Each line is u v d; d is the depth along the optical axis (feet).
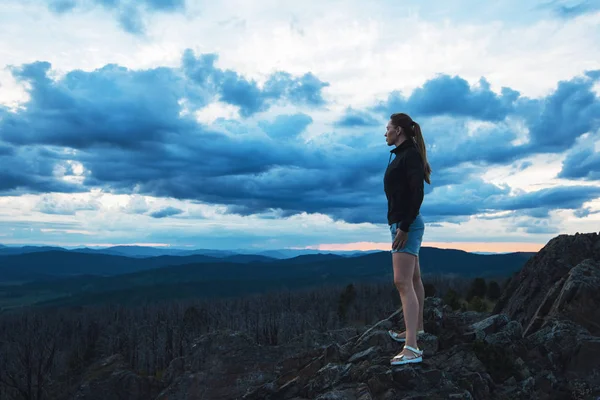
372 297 442.91
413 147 20.34
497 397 20.66
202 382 47.11
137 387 173.99
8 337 292.61
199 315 403.95
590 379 21.88
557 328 25.49
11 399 226.58
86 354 306.14
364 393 20.12
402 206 19.80
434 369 20.72
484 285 300.61
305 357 28.89
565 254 53.88
